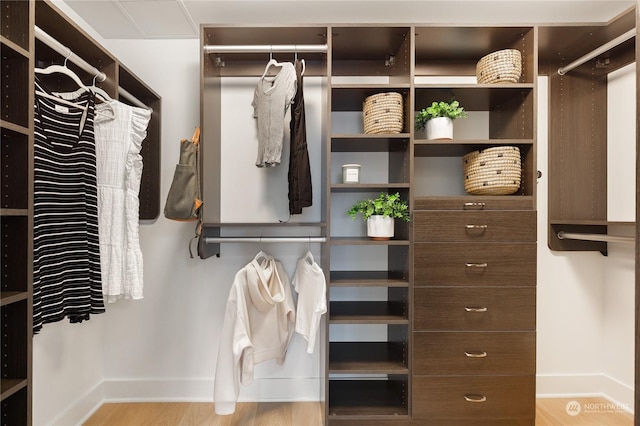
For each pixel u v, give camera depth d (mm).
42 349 1815
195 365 2361
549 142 2340
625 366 2229
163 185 2369
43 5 1342
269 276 2008
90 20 2148
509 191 1981
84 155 1478
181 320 2365
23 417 1179
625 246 2223
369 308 2195
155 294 2361
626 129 2170
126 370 2359
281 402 2340
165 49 2369
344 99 2154
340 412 1975
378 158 2350
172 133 2365
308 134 2354
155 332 2361
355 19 2193
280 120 1942
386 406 2029
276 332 2055
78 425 2066
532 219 1925
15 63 1188
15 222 1189
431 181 2344
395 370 1944
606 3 2016
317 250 2357
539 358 2393
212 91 2154
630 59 2117
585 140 2334
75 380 2068
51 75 1741
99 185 1596
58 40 1595
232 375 1877
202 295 2359
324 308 1890
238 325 1846
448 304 1922
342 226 2346
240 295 1863
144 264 2363
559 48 2213
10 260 1187
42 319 1339
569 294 2391
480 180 2012
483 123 2373
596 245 2348
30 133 1191
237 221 2352
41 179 1330
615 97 2244
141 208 2328
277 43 2127
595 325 2391
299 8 2070
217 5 2020
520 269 1924
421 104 2221
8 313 1187
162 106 2367
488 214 1924
